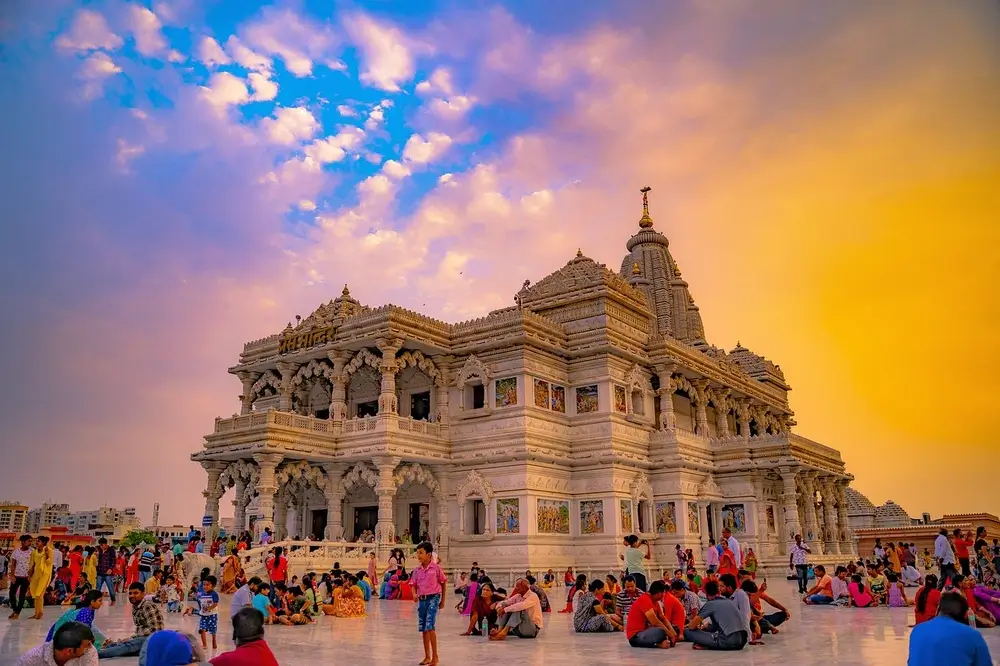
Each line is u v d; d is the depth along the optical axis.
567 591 43.66
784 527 63.69
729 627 18.59
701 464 56.28
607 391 52.91
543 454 48.91
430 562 17.45
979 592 22.27
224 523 69.31
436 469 50.75
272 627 25.11
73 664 11.60
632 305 57.69
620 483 50.62
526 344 50.84
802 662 16.64
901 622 24.41
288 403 54.06
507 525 47.91
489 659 17.73
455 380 52.88
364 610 29.11
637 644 19.45
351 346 50.78
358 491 53.62
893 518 100.00
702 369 62.25
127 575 37.88
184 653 11.58
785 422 82.06
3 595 34.47
